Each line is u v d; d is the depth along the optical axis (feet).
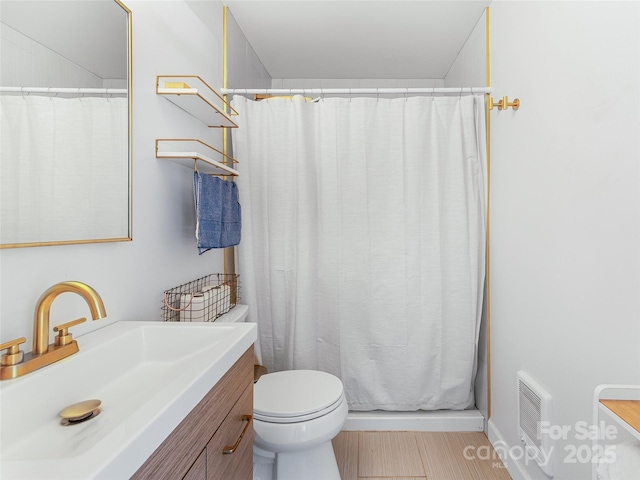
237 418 3.25
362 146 6.46
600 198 3.52
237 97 6.43
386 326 6.57
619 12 3.23
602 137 3.48
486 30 6.53
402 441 6.33
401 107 6.45
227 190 5.40
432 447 6.16
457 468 5.64
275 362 6.77
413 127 6.43
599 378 3.56
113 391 2.93
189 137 5.29
